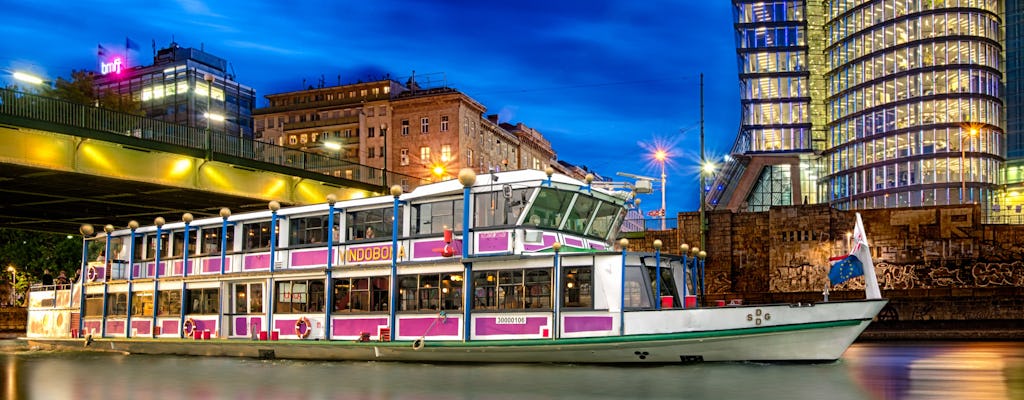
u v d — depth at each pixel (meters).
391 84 125.00
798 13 108.62
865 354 34.84
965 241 49.41
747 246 53.97
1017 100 103.88
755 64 109.00
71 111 39.44
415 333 27.44
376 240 28.69
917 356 33.47
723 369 24.88
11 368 30.27
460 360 27.20
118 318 35.16
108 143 40.59
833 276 26.39
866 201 101.00
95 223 60.25
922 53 98.44
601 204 28.77
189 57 132.75
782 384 22.55
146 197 48.62
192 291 32.91
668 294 27.09
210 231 33.00
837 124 106.56
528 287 26.16
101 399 22.52
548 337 25.66
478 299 26.75
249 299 31.31
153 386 24.72
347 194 54.72
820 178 107.50
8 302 76.75
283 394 22.50
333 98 128.50
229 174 46.84
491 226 26.78
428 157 117.62
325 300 29.41
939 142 96.38
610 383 22.89
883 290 45.97
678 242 55.75
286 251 30.50
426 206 28.08
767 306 24.94
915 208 50.47
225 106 132.00
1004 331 43.56
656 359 25.50
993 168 96.62
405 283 27.94
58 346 37.16
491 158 128.12
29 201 49.75
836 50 107.31
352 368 27.34
